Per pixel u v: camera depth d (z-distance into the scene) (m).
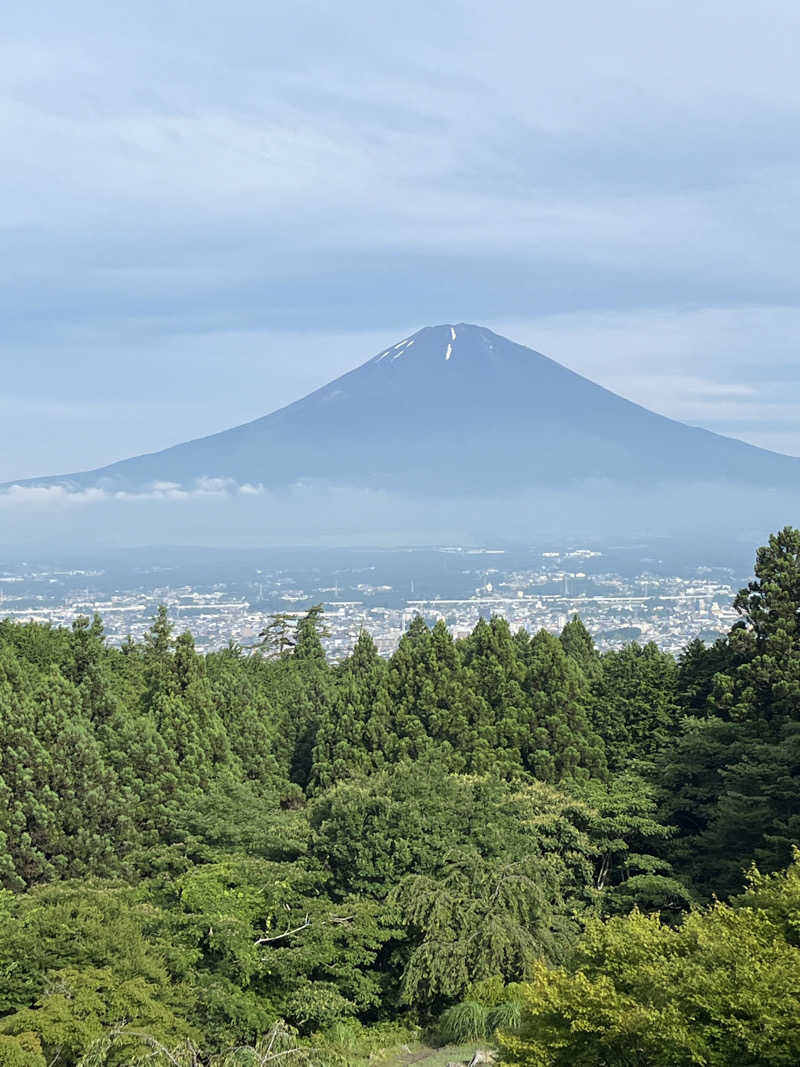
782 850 35.56
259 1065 22.39
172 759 43.25
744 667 47.31
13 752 36.75
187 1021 26.11
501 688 51.91
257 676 63.34
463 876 33.69
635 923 21.42
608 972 20.50
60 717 40.03
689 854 39.47
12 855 35.06
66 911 26.38
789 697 45.06
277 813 41.78
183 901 30.02
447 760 47.31
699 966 18.73
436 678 51.81
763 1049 17.06
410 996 30.98
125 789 39.75
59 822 36.56
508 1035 21.03
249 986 29.16
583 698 51.59
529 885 33.50
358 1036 30.59
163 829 40.25
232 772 46.22
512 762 47.44
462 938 31.72
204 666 52.94
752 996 17.56
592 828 40.28
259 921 31.53
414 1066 27.22
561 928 34.22
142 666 55.88
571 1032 19.45
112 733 42.81
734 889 36.81
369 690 52.69
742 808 37.97
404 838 34.38
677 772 42.94
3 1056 21.33
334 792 37.50
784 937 20.55
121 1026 22.98
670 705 50.38
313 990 29.38
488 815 37.25
